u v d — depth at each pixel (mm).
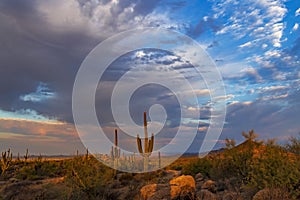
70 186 13086
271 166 10727
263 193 9406
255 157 12969
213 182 13055
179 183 12016
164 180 16281
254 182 10609
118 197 13258
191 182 12117
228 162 14422
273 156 11125
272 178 10203
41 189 12852
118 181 16219
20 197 12086
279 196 9094
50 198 12078
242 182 11680
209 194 11445
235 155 14266
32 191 12711
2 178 21594
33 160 25422
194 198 11555
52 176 22359
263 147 14188
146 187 12695
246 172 12742
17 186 13781
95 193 13258
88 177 13562
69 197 12203
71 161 15203
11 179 20328
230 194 10641
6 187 13469
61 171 22938
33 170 22594
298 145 12430
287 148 12680
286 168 10266
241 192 11258
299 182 9914
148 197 12109
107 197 13258
